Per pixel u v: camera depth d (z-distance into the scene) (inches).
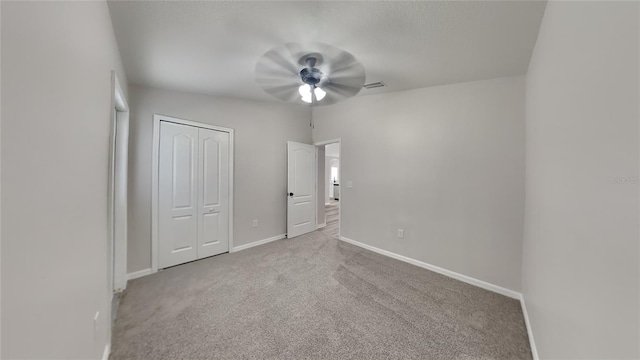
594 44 30.4
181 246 112.6
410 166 114.8
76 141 36.3
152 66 83.0
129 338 61.8
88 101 41.5
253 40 67.1
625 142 23.9
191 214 116.0
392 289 88.7
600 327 28.3
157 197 105.2
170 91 109.0
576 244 35.2
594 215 30.1
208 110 121.3
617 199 25.2
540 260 55.6
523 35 61.1
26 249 24.0
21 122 22.9
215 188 124.3
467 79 92.3
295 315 72.2
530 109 71.5
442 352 57.6
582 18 33.9
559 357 41.0
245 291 86.8
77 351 37.0
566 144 39.7
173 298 82.0
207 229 121.6
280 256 123.6
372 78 94.9
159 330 65.1
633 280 22.3
